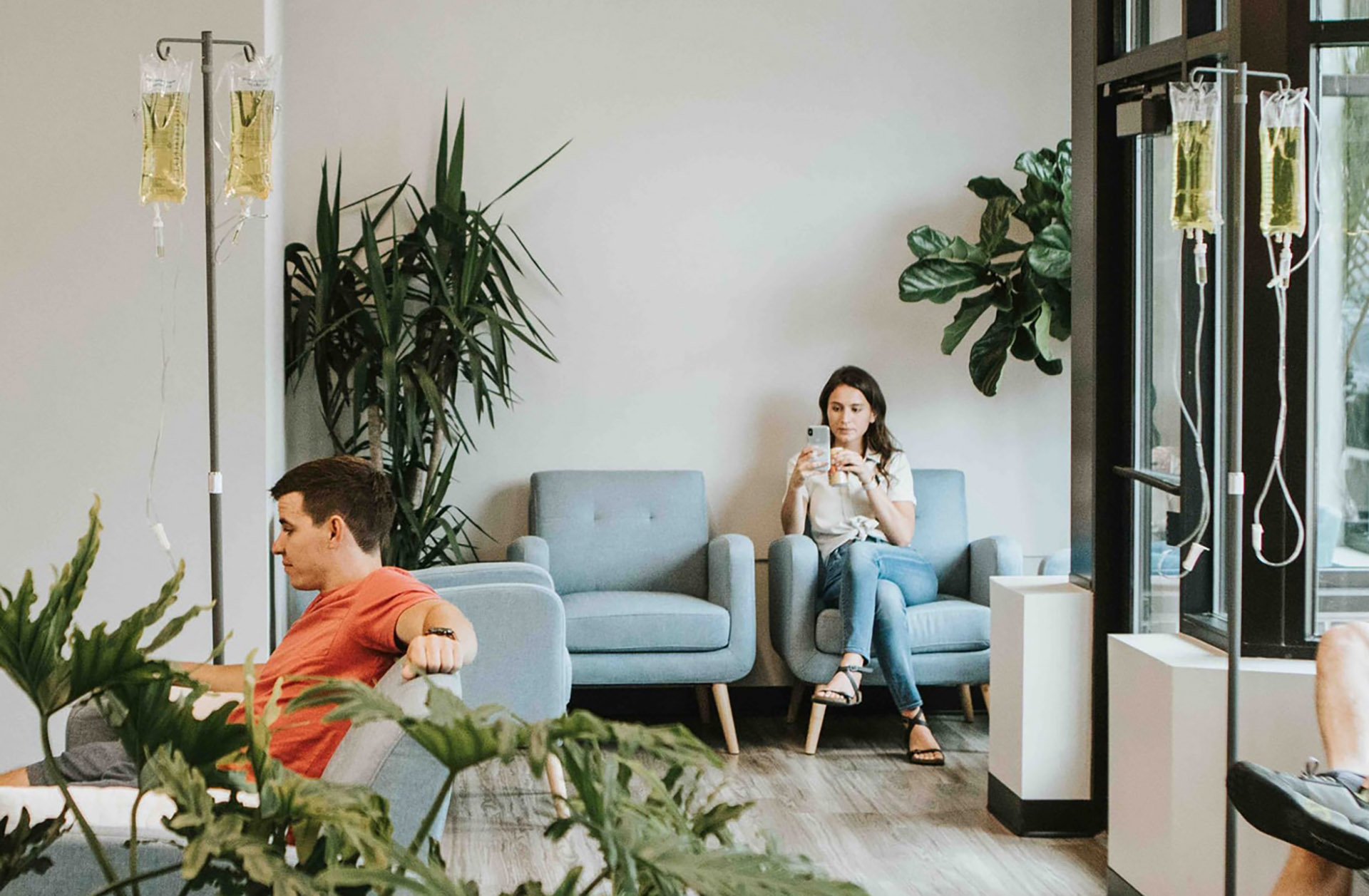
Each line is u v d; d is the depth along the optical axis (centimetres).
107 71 387
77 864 164
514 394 516
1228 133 275
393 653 214
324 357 466
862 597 449
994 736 384
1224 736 277
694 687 516
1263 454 283
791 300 526
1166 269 339
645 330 521
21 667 98
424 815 182
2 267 385
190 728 100
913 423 530
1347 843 216
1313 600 284
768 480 526
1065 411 534
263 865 87
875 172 528
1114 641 312
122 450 390
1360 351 282
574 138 516
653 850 90
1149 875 293
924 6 527
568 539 493
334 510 229
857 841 362
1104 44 357
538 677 345
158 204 284
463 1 510
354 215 505
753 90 523
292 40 501
